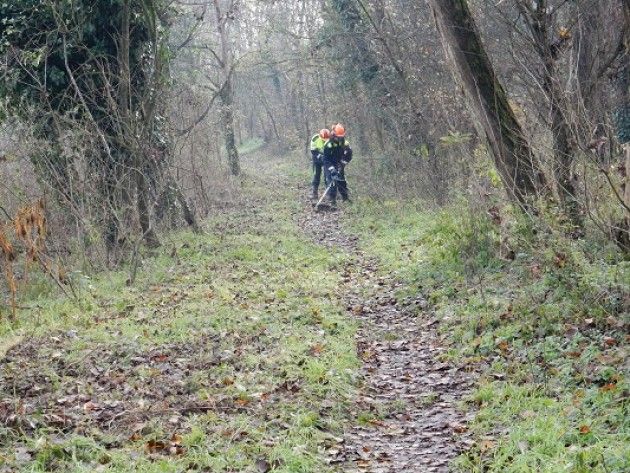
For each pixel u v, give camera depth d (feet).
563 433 19.35
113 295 40.06
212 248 53.26
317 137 80.38
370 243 55.42
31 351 30.07
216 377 26.37
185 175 72.18
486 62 39.37
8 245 35.60
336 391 25.35
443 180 61.72
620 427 19.17
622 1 32.96
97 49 53.01
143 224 51.62
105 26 53.01
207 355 28.71
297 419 22.38
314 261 49.78
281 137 164.45
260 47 129.39
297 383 25.68
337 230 63.52
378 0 74.43
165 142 60.49
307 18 128.47
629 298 27.14
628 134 52.75
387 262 47.52
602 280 28.91
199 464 19.35
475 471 18.95
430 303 36.37
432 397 25.45
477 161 44.80
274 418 22.67
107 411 23.09
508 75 49.16
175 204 62.95
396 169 73.67
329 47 95.61
